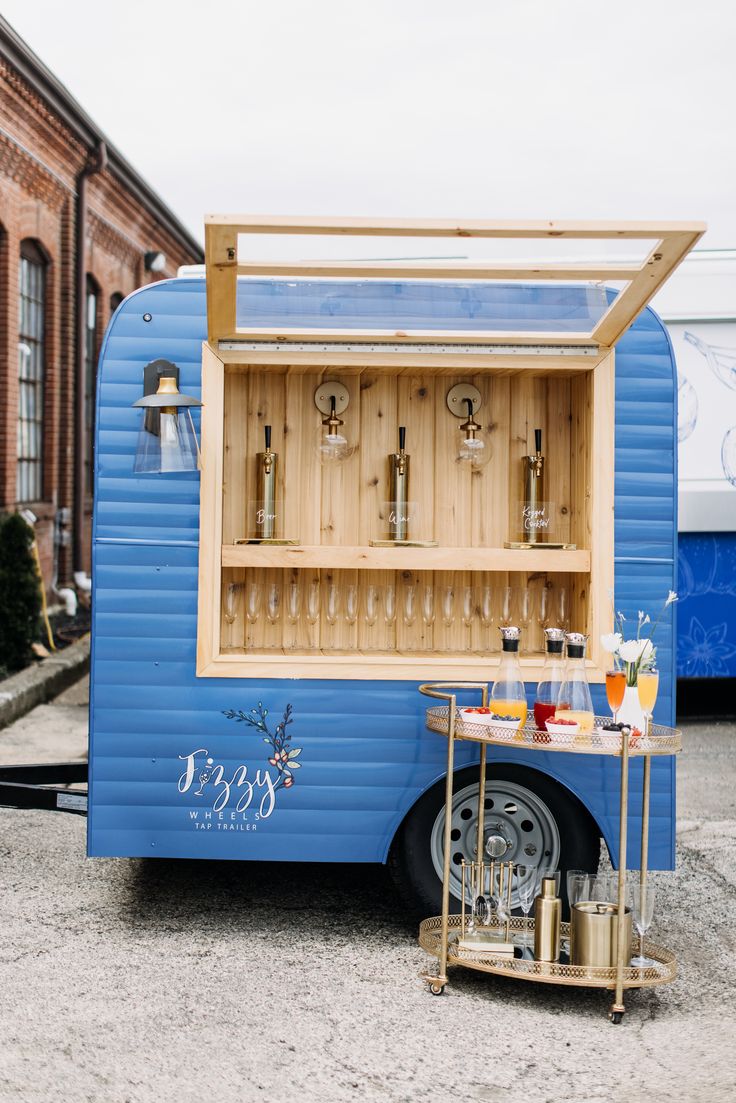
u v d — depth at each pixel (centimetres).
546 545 448
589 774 425
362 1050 335
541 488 460
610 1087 315
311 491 465
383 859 425
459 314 434
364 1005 368
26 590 1034
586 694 398
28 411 1323
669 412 438
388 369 449
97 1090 305
